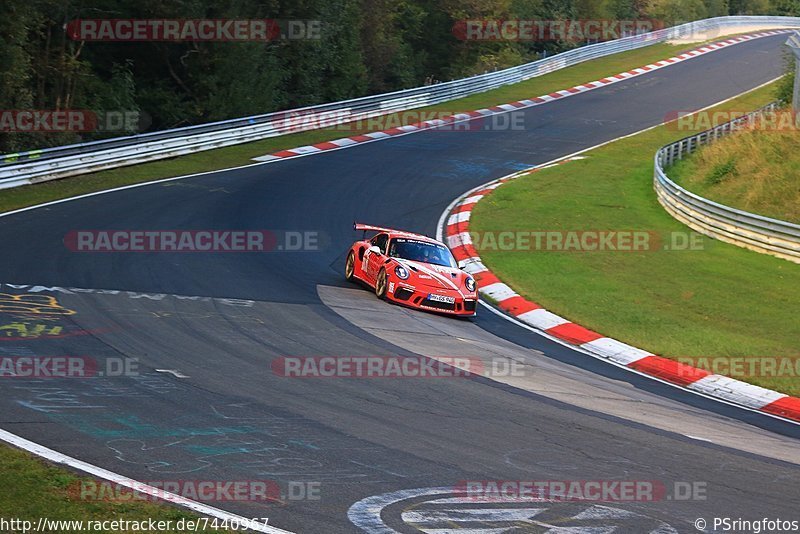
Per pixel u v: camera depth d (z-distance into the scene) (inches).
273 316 1843.0
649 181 4192.9
